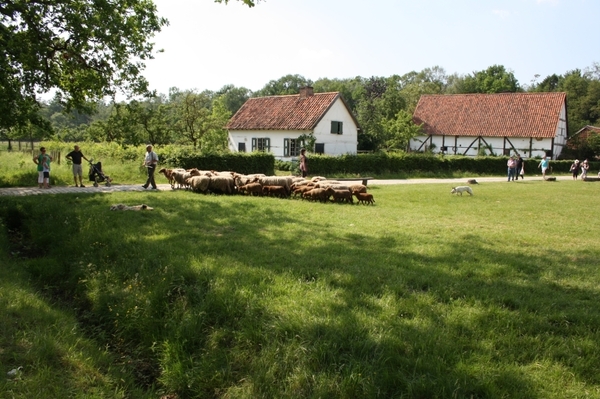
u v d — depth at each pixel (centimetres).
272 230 946
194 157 2280
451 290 574
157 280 629
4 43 1237
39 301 599
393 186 2273
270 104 4322
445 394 367
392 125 4562
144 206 1156
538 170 4009
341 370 412
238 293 561
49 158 1686
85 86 1523
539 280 632
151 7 1555
